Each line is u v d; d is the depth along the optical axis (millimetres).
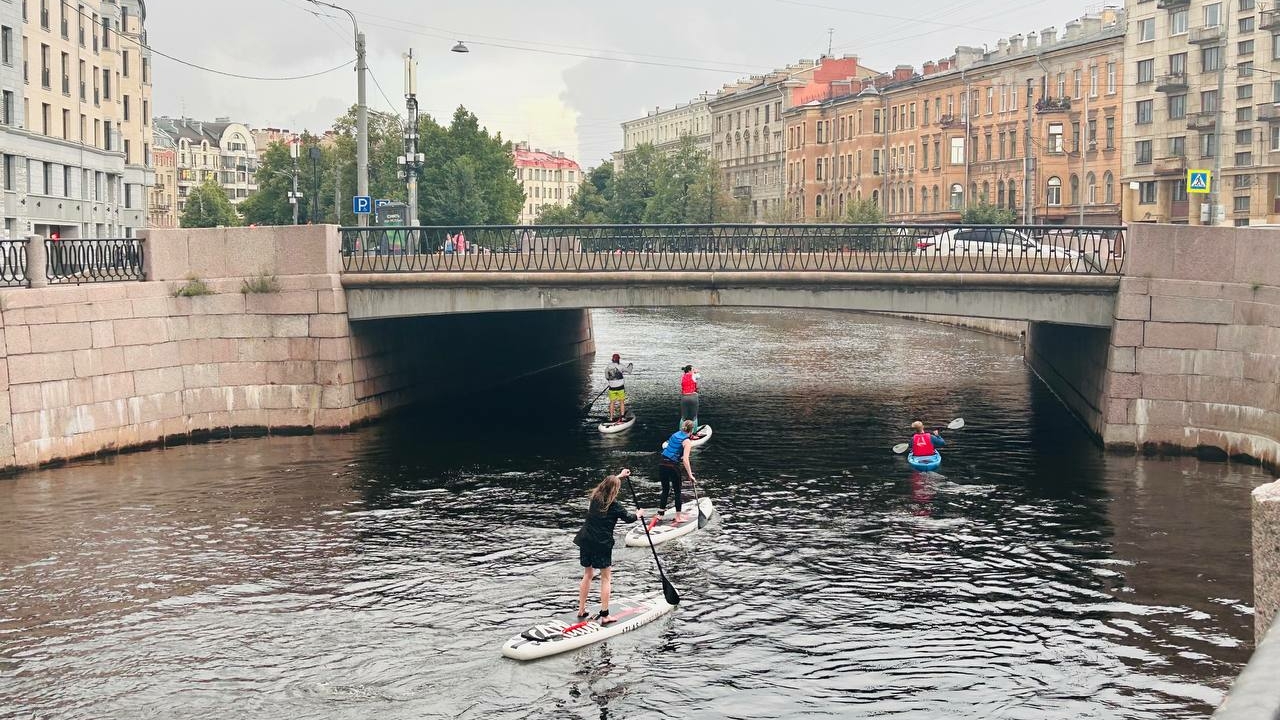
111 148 69562
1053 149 78750
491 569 18531
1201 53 67062
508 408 36250
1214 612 16312
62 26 60031
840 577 18078
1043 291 28328
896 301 29594
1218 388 26516
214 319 29797
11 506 22359
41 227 57375
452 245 30922
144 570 18500
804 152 113812
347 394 30609
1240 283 26078
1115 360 27172
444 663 14648
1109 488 23750
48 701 13562
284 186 115875
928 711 13102
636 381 43000
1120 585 17516
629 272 30312
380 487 24172
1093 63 75375
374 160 100188
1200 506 22141
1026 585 17594
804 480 24938
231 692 13797
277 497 23234
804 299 30031
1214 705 13180
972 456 27422
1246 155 64750
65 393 26141
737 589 17531
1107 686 13789
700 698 13516
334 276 30031
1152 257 26828
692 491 23859
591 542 15508
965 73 87375
